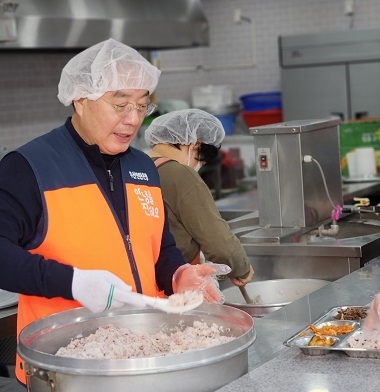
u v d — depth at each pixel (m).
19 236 2.13
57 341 2.02
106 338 2.00
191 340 1.93
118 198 2.31
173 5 5.74
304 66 7.06
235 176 7.12
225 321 2.05
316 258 3.46
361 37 6.81
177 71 7.89
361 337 2.03
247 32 7.95
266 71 7.93
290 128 3.71
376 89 6.83
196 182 3.02
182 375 1.71
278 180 3.78
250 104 7.39
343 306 2.39
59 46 4.80
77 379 1.71
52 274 1.96
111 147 2.24
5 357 3.48
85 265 2.20
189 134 3.18
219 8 8.05
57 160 2.23
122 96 2.19
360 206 4.09
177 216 3.05
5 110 5.71
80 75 2.19
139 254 2.29
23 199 2.14
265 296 3.17
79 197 2.21
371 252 3.47
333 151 4.05
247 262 3.09
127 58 2.18
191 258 3.11
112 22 5.15
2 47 4.51
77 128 2.30
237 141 7.23
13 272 1.99
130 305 1.94
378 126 5.41
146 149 6.50
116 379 1.68
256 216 4.11
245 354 1.88
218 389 1.77
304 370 1.89
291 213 3.79
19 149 2.22
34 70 5.94
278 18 7.80
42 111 6.04
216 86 7.41
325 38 6.95
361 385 1.78
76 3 4.97
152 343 1.96
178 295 1.94
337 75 6.96
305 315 2.44
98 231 2.22
